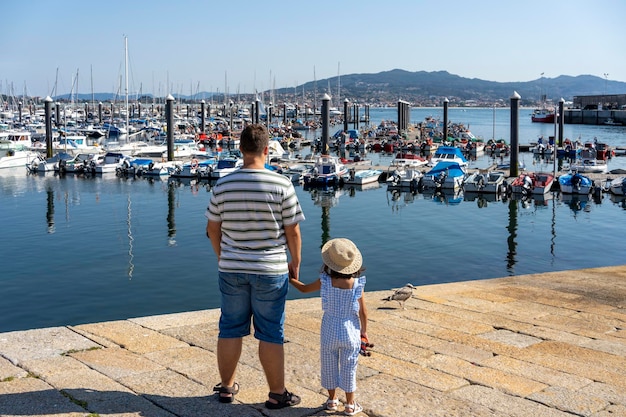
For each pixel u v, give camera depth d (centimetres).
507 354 747
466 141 8369
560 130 7894
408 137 9762
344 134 8469
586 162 5475
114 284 2119
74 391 543
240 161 5422
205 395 546
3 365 610
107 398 530
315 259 2512
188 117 15200
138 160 5769
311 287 528
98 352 666
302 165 5738
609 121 14425
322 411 525
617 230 3172
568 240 2930
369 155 7644
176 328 773
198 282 2142
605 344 814
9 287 2078
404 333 827
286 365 654
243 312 508
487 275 2277
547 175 4678
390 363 682
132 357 654
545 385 630
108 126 10981
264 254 488
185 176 5431
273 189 480
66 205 4000
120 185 5000
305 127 13612
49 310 1836
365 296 1077
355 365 518
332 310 515
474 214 3659
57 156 6047
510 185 4466
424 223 3359
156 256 2539
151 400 530
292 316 892
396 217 3553
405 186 4788
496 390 608
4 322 1725
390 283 2153
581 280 1285
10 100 15862
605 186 4541
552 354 756
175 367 624
